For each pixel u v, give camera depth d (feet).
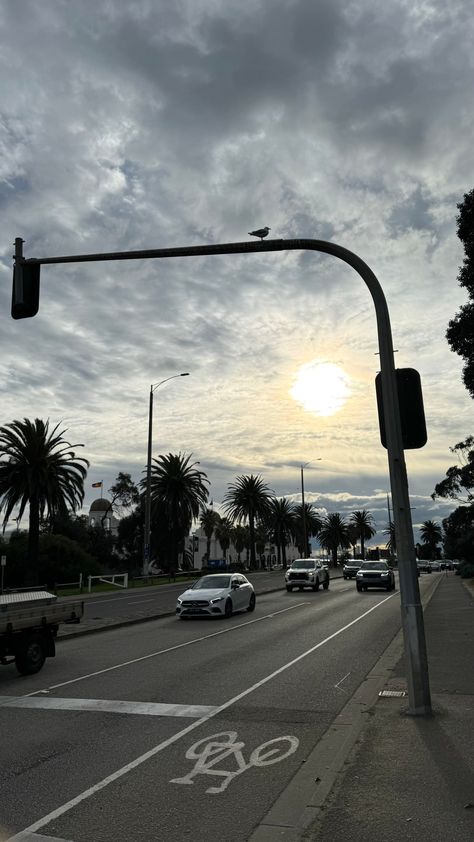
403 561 23.39
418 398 24.31
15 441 131.34
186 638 49.21
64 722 24.23
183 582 156.76
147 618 64.13
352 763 18.10
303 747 20.59
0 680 33.94
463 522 130.00
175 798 16.49
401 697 25.84
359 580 107.65
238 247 28.45
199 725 23.48
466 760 17.89
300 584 109.50
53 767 19.03
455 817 14.35
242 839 14.06
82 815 15.51
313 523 310.04
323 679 31.86
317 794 15.99
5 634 33.60
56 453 136.15
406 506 23.79
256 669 34.94
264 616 65.41
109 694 29.25
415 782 16.46
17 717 25.14
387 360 24.85
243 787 17.19
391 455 24.11
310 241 27.07
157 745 21.09
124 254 30.37
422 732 20.57
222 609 63.36
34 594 38.24
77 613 39.32
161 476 190.49
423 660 22.95
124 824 14.96
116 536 320.09
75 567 169.58
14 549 165.58
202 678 32.63
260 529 371.56
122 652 42.63
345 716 23.81
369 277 25.76
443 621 54.13
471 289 79.61
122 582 156.35
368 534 405.59
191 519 194.39
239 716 24.72
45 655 36.65
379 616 63.05
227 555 407.64
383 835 13.62
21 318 31.30
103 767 18.99
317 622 58.54
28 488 129.39
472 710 23.26
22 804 16.24
